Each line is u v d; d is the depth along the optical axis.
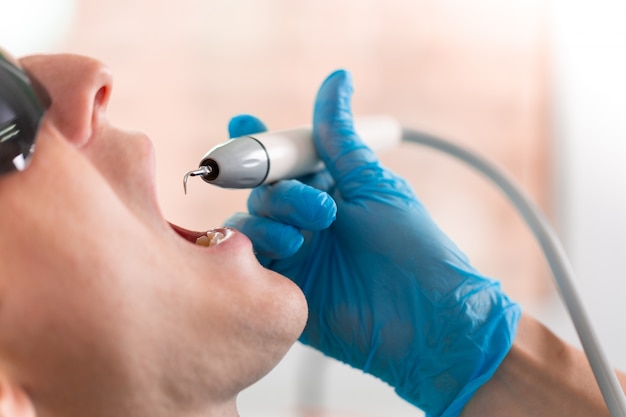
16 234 0.62
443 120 2.58
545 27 2.54
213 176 0.82
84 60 0.68
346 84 1.02
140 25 2.49
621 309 2.48
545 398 0.90
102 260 0.63
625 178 2.47
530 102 2.57
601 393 0.85
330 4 2.53
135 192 0.68
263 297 0.73
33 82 0.66
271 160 0.86
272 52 2.54
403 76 2.56
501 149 2.58
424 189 2.62
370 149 1.02
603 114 2.47
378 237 0.95
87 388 0.66
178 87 2.52
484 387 0.92
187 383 0.69
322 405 1.62
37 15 2.41
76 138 0.66
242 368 0.72
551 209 2.58
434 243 0.94
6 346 0.63
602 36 2.44
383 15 2.54
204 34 2.52
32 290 0.62
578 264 2.52
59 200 0.63
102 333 0.64
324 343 0.97
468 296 0.91
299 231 0.88
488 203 2.62
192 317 0.68
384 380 0.97
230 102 2.55
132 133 0.70
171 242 0.69
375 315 0.93
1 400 0.60
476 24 2.55
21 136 0.61
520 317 0.97
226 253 0.73
